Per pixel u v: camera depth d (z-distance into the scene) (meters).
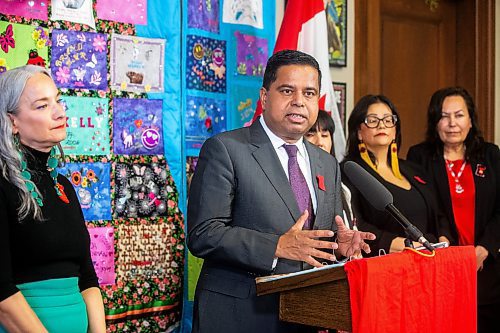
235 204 2.22
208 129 3.47
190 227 2.21
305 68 2.26
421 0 4.91
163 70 3.29
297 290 1.94
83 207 3.03
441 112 3.60
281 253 2.03
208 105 3.47
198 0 3.43
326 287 1.88
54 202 2.05
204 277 2.25
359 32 4.50
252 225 2.19
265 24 3.76
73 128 3.01
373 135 3.22
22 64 2.87
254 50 3.70
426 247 1.95
